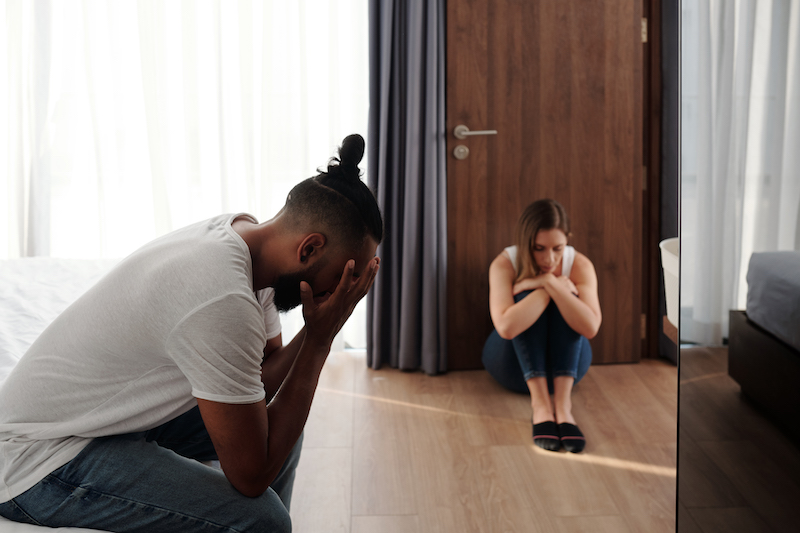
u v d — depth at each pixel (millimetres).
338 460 2092
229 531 1096
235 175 2934
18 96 2816
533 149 2781
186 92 2838
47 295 1872
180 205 2986
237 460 1044
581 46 2730
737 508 948
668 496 1873
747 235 853
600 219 2844
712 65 904
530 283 2449
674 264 1809
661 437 2238
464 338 2893
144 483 1073
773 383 832
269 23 2766
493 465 2062
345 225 1089
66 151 2912
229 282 1003
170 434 1401
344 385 2717
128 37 2859
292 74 2830
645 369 2893
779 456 842
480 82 2723
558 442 2162
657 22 2787
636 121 2787
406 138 2742
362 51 2820
